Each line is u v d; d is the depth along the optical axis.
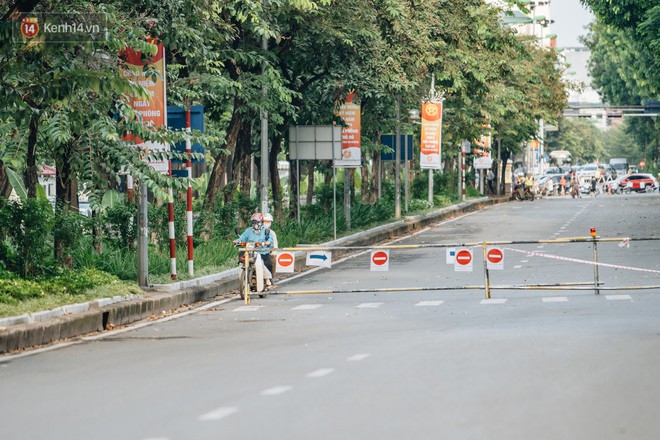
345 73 79.44
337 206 105.31
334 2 75.31
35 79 40.69
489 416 21.70
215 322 43.34
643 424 20.81
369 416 22.02
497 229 104.12
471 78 101.31
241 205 78.94
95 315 41.62
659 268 61.09
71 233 51.03
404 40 81.38
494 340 33.25
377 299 50.81
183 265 58.06
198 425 21.70
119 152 46.53
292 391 25.31
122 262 53.56
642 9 137.25
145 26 49.09
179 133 47.56
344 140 85.75
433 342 33.44
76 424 22.44
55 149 48.91
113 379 28.48
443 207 135.75
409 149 119.88
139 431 21.42
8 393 26.92
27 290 42.03
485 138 167.25
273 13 69.38
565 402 23.03
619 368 27.25
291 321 42.53
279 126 85.25
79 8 42.31
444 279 59.22
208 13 52.38
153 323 43.94
